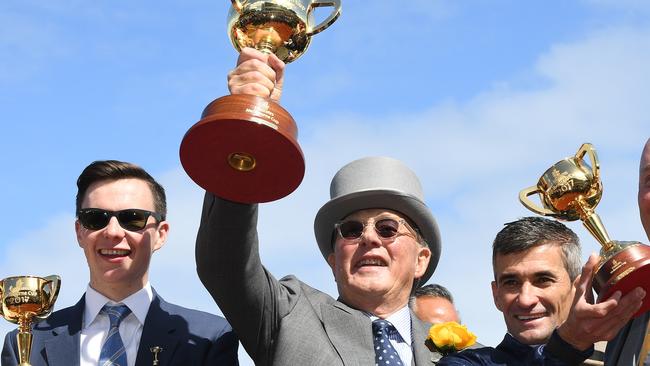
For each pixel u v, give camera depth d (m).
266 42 6.70
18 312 6.77
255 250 6.64
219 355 7.16
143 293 7.41
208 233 6.50
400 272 7.38
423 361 7.09
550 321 6.76
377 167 7.71
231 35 6.79
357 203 7.54
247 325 6.79
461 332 6.59
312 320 7.03
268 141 5.93
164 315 7.35
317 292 7.43
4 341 7.29
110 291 7.37
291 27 6.71
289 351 6.81
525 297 6.76
